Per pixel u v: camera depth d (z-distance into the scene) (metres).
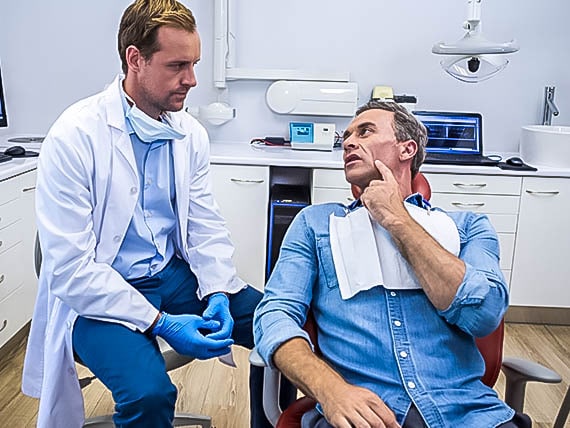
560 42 3.43
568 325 3.24
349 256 1.47
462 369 1.39
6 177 2.53
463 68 3.01
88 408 2.32
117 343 1.59
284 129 3.55
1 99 3.03
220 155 3.09
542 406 2.44
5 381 2.51
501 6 3.39
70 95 3.50
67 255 1.57
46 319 1.77
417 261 1.38
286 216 3.02
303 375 1.27
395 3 3.38
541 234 3.08
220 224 1.96
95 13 3.40
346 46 3.43
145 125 1.69
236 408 2.37
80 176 1.61
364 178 1.54
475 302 1.33
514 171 3.00
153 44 1.58
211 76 3.45
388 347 1.38
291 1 3.38
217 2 3.27
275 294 1.47
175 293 1.87
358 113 1.61
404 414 1.30
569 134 3.02
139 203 1.75
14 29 3.42
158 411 1.51
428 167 3.01
